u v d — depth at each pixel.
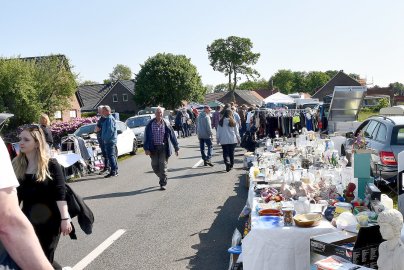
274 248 4.25
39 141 4.02
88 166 13.14
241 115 19.48
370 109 53.84
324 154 7.44
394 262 3.35
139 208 8.35
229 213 7.69
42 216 3.98
